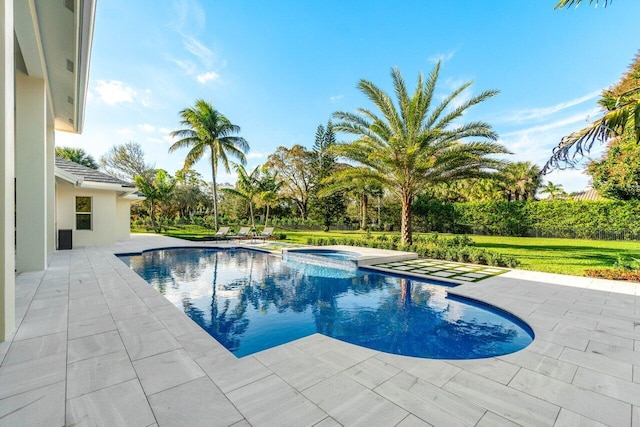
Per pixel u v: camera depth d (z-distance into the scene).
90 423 1.89
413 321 4.72
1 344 3.03
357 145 12.11
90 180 11.98
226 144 18.81
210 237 17.59
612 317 4.23
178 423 1.90
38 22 4.56
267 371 2.61
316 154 29.73
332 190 13.88
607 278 6.96
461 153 10.85
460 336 4.14
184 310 5.26
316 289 6.69
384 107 11.51
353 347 3.17
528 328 4.08
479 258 9.21
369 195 30.03
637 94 6.00
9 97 3.09
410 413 2.06
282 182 24.94
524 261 9.92
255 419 1.96
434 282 7.23
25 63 5.75
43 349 2.93
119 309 4.19
